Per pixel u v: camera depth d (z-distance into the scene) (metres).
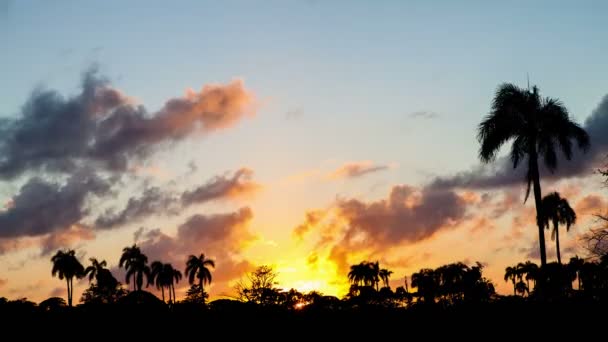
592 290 31.20
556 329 29.52
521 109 33.47
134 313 52.53
